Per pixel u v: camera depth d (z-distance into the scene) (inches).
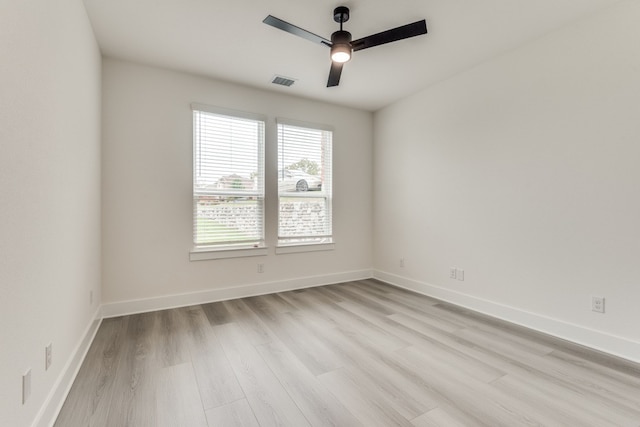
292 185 152.0
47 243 55.8
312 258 157.8
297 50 108.3
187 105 125.2
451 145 130.3
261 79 131.3
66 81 67.0
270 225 144.9
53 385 58.6
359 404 62.6
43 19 53.6
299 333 98.3
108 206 111.6
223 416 59.0
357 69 122.6
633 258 80.4
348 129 168.4
